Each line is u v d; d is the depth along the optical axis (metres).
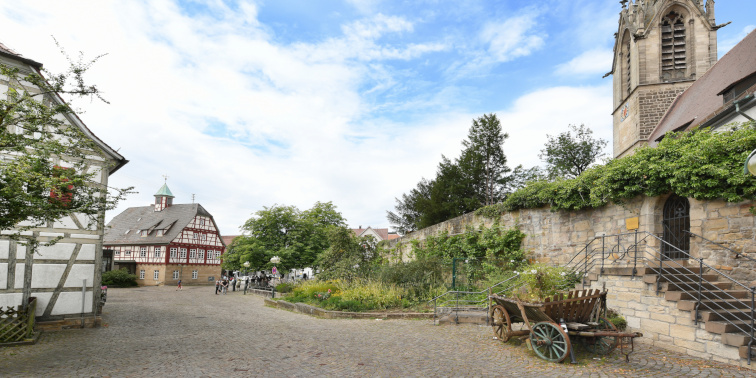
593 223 14.45
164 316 16.16
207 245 56.31
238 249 34.94
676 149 11.31
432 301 14.75
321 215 40.41
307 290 19.22
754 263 9.78
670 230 11.99
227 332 11.68
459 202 38.16
